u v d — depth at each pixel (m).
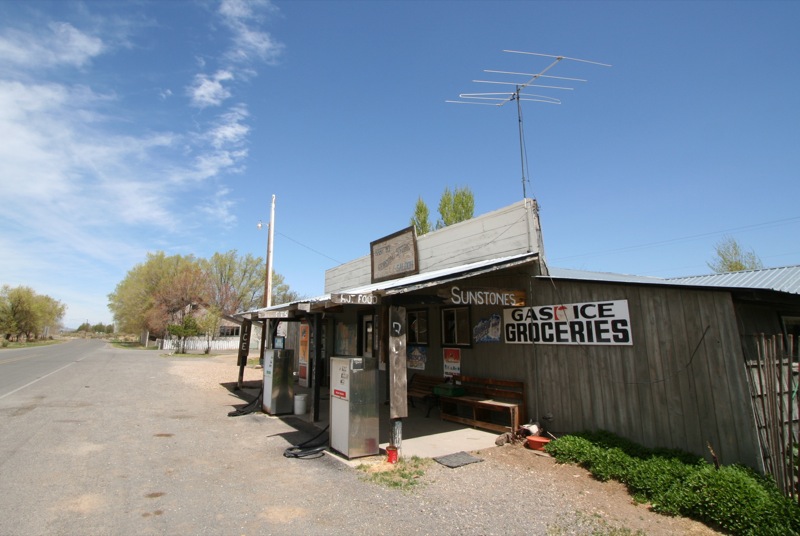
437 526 4.23
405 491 5.14
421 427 8.55
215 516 4.45
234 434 8.05
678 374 5.82
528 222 8.27
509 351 8.41
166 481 5.47
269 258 22.72
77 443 7.17
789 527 3.75
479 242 9.47
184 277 42.97
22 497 4.87
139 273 51.81
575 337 7.20
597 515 4.47
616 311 6.64
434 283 6.72
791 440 4.40
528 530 4.15
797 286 8.34
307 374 14.55
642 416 6.20
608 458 5.71
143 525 4.23
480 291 7.46
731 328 5.33
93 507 4.64
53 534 4.01
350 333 14.02
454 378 9.38
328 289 17.81
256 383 15.98
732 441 5.21
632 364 6.38
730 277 10.22
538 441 6.87
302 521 4.34
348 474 5.76
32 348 46.34
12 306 59.94
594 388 6.87
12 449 6.75
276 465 6.16
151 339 59.97
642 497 4.81
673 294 5.96
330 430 6.99
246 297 46.44
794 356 6.23
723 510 4.10
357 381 6.62
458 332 9.73
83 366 22.25
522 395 7.98
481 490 5.18
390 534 4.07
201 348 41.88
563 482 5.44
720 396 5.37
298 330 16.44
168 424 8.82
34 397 11.91
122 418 9.30
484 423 8.27
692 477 4.66
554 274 8.54
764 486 4.52
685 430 5.69
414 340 11.13
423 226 25.41
